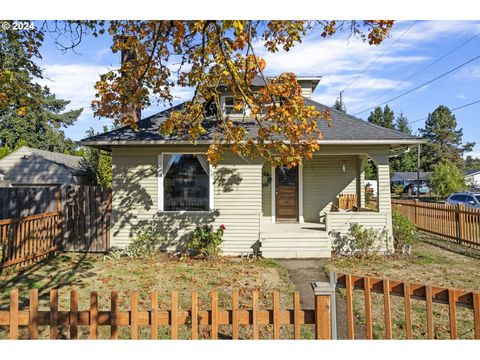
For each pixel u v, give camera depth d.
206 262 9.91
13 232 9.01
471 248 11.66
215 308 3.30
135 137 10.48
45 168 23.89
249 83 7.45
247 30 6.88
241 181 10.86
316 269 9.18
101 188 11.22
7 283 7.67
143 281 7.90
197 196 10.91
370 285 3.53
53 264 9.53
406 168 67.12
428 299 3.35
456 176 39.53
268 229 11.59
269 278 8.23
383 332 5.15
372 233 10.49
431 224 14.25
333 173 13.60
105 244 11.11
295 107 7.04
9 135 41.22
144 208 10.83
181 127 8.17
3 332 4.99
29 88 9.54
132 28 8.48
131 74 8.17
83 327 5.04
